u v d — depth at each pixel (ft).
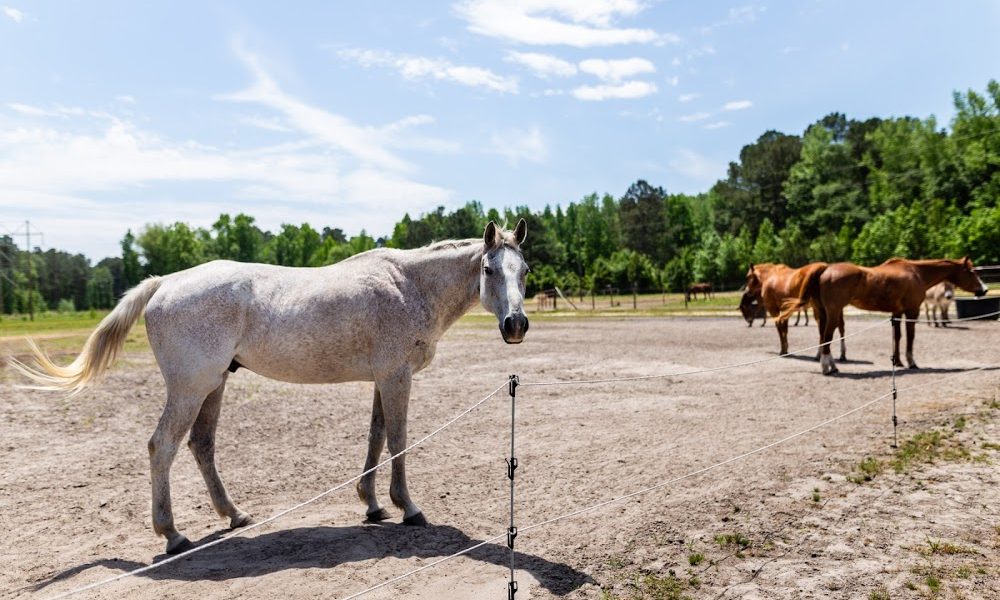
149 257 273.13
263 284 16.29
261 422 30.09
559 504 18.29
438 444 25.90
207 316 15.42
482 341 70.33
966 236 123.54
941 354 46.73
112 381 41.29
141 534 16.53
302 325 16.05
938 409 27.66
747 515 16.69
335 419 31.12
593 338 69.77
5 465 22.79
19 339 76.13
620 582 13.15
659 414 30.58
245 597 12.42
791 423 27.27
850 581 12.92
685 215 304.30
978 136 173.88
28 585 13.29
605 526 16.34
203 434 16.78
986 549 14.10
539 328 88.33
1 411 31.50
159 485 15.05
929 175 183.52
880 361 45.55
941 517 15.99
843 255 174.81
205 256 302.86
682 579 13.25
